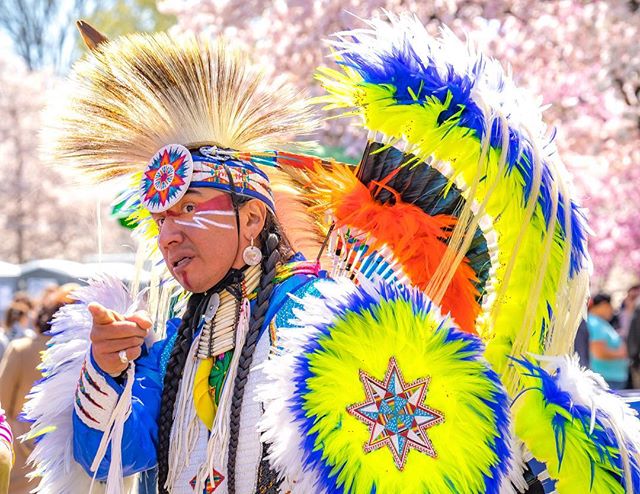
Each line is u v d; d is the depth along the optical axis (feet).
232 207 14.28
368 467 12.17
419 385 12.52
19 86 202.59
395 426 12.39
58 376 14.92
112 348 13.69
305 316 12.78
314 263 14.74
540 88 78.28
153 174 14.30
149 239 16.61
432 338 12.64
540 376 14.20
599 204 100.53
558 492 13.84
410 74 15.37
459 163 15.07
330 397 12.23
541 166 14.90
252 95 15.19
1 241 205.46
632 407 16.37
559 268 14.94
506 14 78.28
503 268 15.08
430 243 15.26
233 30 81.87
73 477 14.99
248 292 14.42
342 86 15.81
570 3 78.59
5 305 133.59
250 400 13.66
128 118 14.99
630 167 93.15
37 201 200.75
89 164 15.53
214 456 13.65
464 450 12.39
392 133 15.55
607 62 80.23
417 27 15.76
